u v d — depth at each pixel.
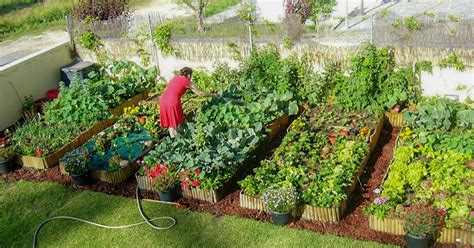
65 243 7.78
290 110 10.92
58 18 21.86
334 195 7.62
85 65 13.88
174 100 9.77
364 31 12.47
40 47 17.88
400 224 6.99
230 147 9.24
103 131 10.96
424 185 7.65
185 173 8.55
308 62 11.55
